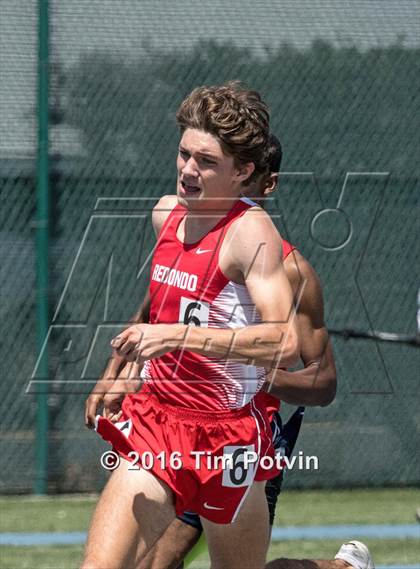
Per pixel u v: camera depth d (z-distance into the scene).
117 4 23.70
